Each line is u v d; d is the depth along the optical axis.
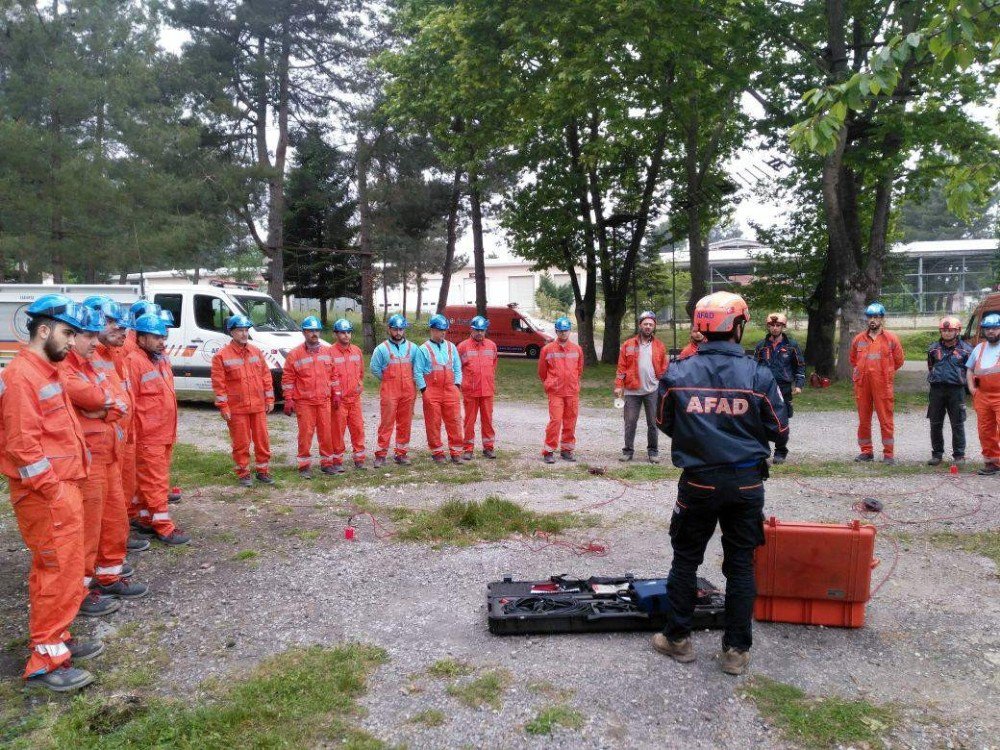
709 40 15.77
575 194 22.84
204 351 13.74
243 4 23.12
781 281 23.09
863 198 20.62
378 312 51.88
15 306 13.61
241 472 8.09
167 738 3.36
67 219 18.48
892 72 5.07
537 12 15.38
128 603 4.94
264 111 25.28
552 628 4.46
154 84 20.64
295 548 6.03
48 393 3.86
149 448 6.02
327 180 31.89
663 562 5.70
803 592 4.53
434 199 27.89
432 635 4.47
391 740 3.38
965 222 5.71
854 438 11.29
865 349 9.27
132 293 13.86
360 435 9.10
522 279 54.78
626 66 15.73
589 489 8.01
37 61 18.39
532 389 18.31
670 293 30.17
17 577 5.38
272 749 3.29
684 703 3.69
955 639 4.42
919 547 6.03
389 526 6.64
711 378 3.92
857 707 3.65
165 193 19.80
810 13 17.03
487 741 3.38
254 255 38.97
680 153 23.05
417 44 19.23
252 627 4.59
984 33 4.95
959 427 9.12
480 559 5.78
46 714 3.59
